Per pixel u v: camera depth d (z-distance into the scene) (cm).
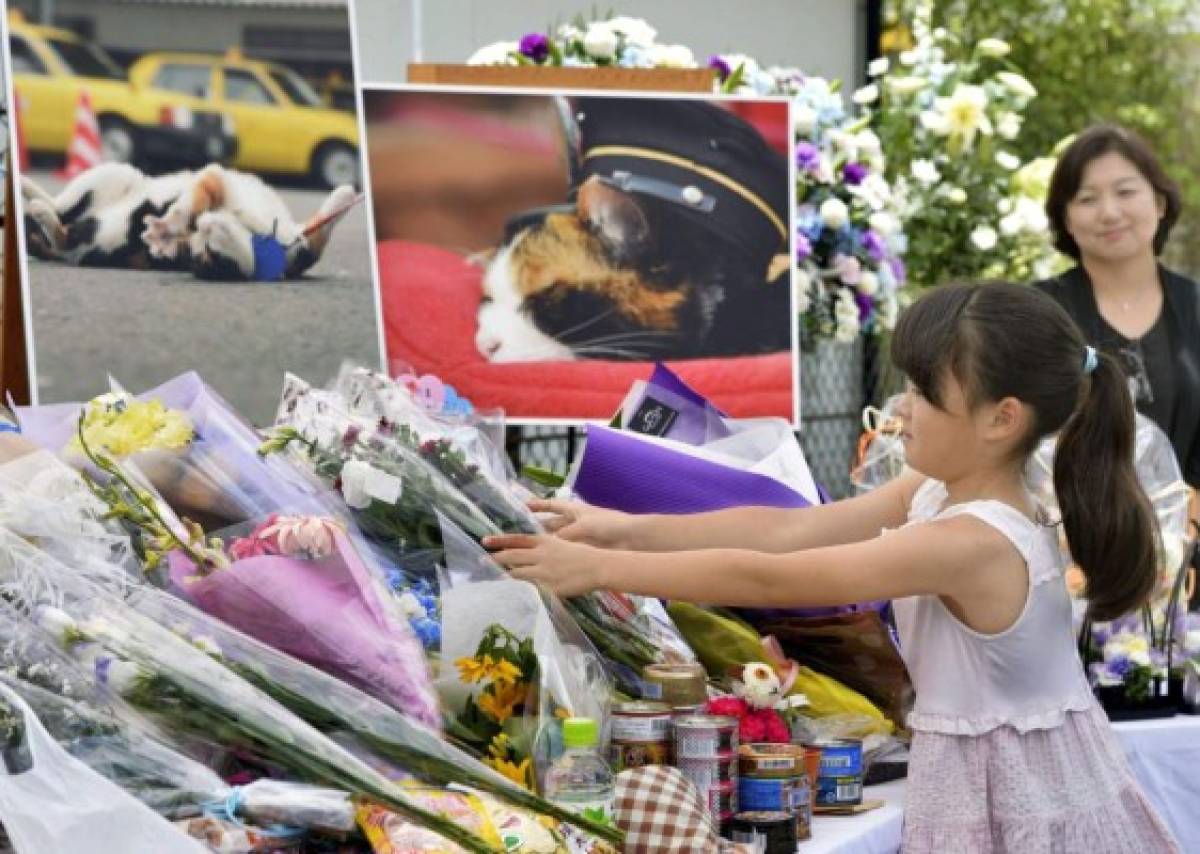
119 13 643
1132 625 657
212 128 659
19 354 647
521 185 792
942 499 506
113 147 639
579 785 431
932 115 1121
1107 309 835
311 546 445
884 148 1152
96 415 488
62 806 350
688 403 667
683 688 498
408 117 776
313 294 678
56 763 354
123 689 388
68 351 624
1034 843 470
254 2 670
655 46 967
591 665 484
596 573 473
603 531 532
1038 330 465
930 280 1146
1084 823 479
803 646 585
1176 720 657
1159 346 827
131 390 635
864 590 462
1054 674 482
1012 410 466
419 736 414
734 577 466
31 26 625
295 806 378
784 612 590
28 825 348
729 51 1266
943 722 476
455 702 453
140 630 400
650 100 812
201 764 388
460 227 783
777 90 993
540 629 457
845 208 970
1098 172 821
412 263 775
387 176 772
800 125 968
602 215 803
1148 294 838
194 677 393
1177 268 1503
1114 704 651
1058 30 1459
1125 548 495
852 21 1373
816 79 993
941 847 473
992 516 469
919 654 485
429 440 516
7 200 630
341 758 394
